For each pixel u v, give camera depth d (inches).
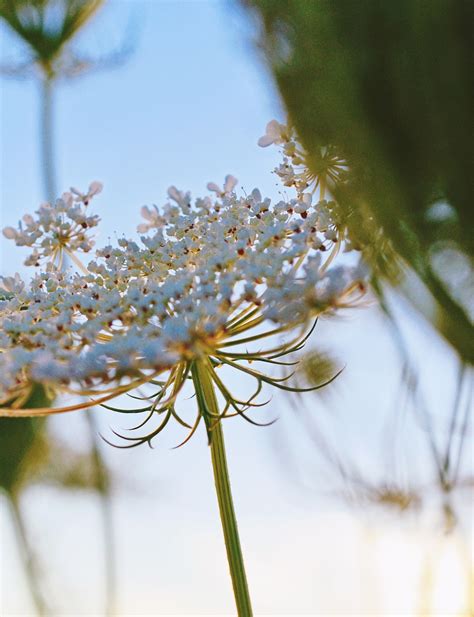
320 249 11.9
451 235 11.8
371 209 11.8
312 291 10.7
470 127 11.5
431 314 12.5
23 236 12.8
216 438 11.6
